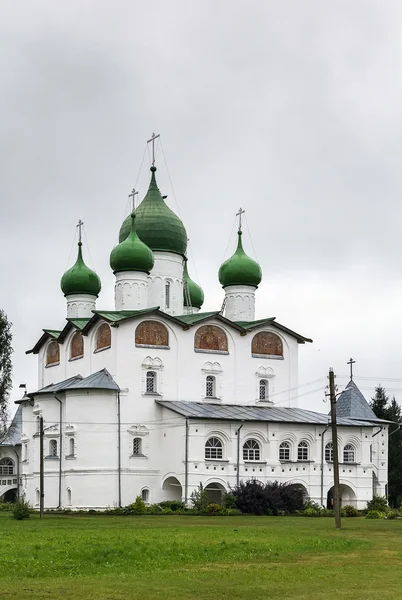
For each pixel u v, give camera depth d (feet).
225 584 99.25
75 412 254.88
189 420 250.16
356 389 319.47
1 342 294.25
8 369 294.66
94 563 115.44
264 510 236.02
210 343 278.46
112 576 104.47
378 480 309.42
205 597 91.04
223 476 253.24
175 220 296.10
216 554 125.29
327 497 272.51
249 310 297.74
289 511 239.71
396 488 367.25
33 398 273.13
